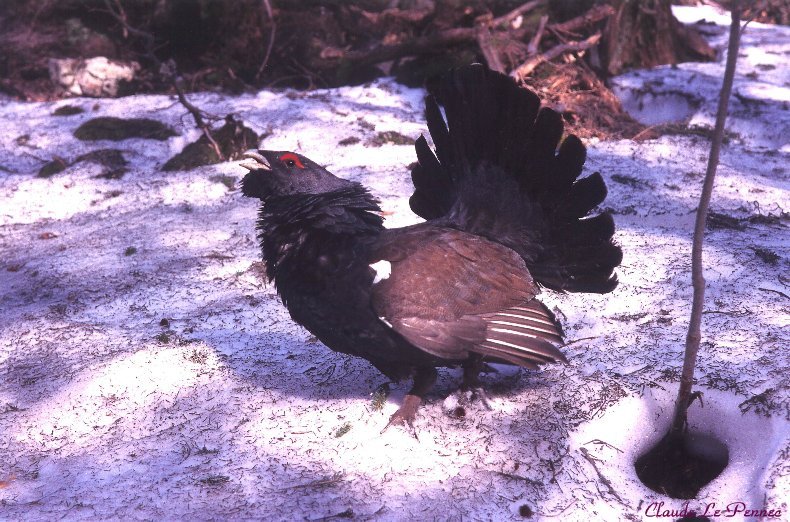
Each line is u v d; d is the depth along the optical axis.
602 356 3.03
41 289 3.52
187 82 5.64
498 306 2.80
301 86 5.89
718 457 2.86
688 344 2.78
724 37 6.42
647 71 5.50
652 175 4.00
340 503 2.70
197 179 4.19
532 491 2.72
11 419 2.97
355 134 4.46
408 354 2.81
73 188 4.23
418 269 2.77
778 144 4.41
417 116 4.77
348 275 2.79
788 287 3.25
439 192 3.04
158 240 3.73
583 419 2.87
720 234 3.58
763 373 2.89
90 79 5.71
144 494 2.74
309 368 3.09
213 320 3.30
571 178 2.91
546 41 5.17
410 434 2.85
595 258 2.96
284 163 2.91
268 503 2.70
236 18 5.88
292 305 2.86
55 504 2.73
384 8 5.84
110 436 2.91
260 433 2.88
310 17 5.94
